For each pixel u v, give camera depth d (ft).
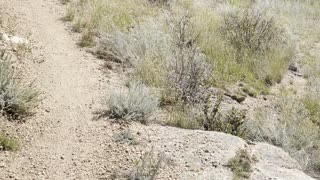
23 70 25.85
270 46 39.37
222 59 34.99
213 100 28.68
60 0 39.78
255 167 19.24
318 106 31.35
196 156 19.52
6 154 18.34
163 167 18.38
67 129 21.20
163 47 32.35
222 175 18.19
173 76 28.12
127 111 23.02
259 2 55.42
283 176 18.85
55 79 26.09
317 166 24.39
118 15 37.47
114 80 27.86
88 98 24.72
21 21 33.09
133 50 31.60
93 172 18.13
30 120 21.21
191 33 35.91
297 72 38.50
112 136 20.90
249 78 33.60
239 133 23.95
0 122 20.22
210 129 23.81
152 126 22.56
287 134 26.35
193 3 46.42
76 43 32.30
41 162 18.40
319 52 43.83
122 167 18.43
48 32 32.78
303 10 59.21
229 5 49.26
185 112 24.77
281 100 31.09
